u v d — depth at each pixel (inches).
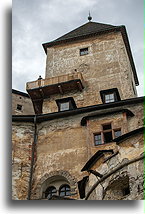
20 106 1594.5
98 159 748.6
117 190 671.8
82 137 1026.1
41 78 1374.3
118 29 1557.6
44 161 1006.4
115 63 1449.3
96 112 1062.4
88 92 1353.3
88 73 1444.4
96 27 1641.2
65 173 965.8
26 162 1004.6
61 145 1026.7
